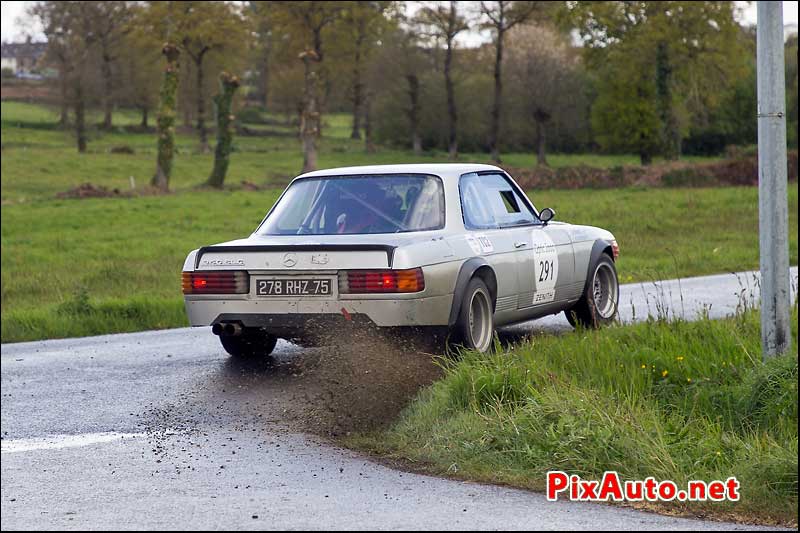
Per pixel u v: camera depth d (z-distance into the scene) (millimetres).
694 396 14289
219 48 187125
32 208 89500
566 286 20672
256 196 101812
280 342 22344
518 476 11672
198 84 187625
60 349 24031
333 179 18516
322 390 15695
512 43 183750
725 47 122750
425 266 16188
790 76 136375
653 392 14969
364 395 15281
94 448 13883
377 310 16016
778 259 14695
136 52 191625
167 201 95438
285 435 14180
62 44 185000
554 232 20484
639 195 83562
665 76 128750
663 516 10234
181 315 29188
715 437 12266
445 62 175375
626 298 28859
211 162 168250
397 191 17969
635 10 129500
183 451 13500
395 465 12539
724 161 97688
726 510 10469
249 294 16703
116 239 66062
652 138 146500
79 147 174750
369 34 180375
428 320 16219
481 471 11953
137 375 19453
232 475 12156
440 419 13758
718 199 75375
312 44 167750
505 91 184250
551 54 181125
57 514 10656
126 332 27453
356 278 16094
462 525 9867
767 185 14617
